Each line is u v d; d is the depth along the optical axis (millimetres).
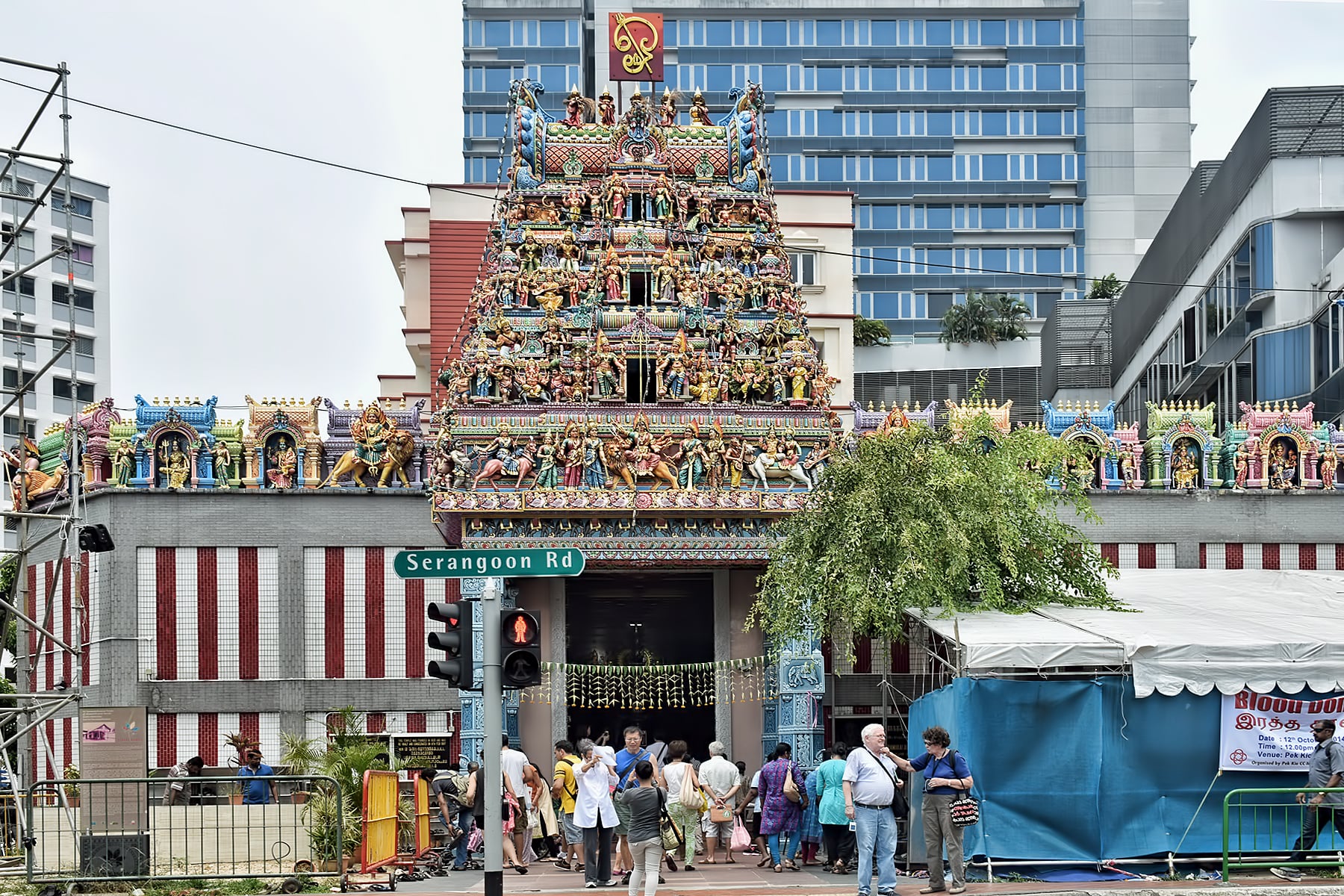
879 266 119375
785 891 21688
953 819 20609
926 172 120062
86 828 23812
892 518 26859
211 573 38344
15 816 26969
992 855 22344
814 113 119875
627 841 23031
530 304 33531
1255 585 31469
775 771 25766
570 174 35281
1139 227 120062
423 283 57000
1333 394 53812
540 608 34031
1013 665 22578
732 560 31641
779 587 28188
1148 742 22859
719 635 34062
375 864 24516
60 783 23312
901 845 24812
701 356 32531
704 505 31297
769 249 35000
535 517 31328
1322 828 22797
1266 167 58875
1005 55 120938
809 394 32750
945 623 25219
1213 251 65188
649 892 19750
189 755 37750
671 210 35031
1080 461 37156
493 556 18312
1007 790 22500
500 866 17812
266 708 37969
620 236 34000
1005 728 22578
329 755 26062
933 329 119000
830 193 56625
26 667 34688
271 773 34344
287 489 38594
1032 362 97000
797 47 119812
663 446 31703
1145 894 20047
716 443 31594
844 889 21828
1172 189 120312
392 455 38812
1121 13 121750
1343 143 58375
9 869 24203
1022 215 120125
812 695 31641
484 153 116312
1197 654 22688
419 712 38156
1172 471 40094
